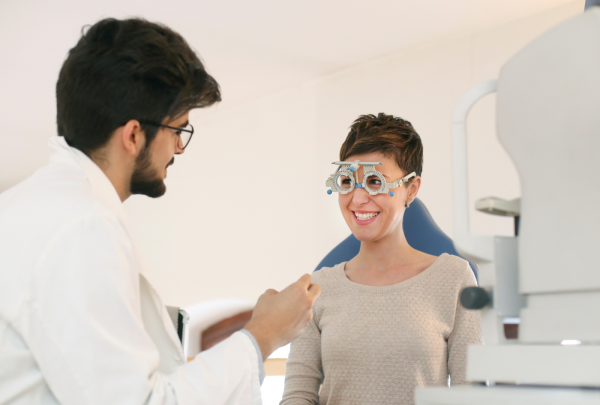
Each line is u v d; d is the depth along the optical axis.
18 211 0.96
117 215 1.04
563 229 0.73
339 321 1.59
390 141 1.58
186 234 5.95
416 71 4.08
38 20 3.81
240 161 5.44
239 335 1.09
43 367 0.89
